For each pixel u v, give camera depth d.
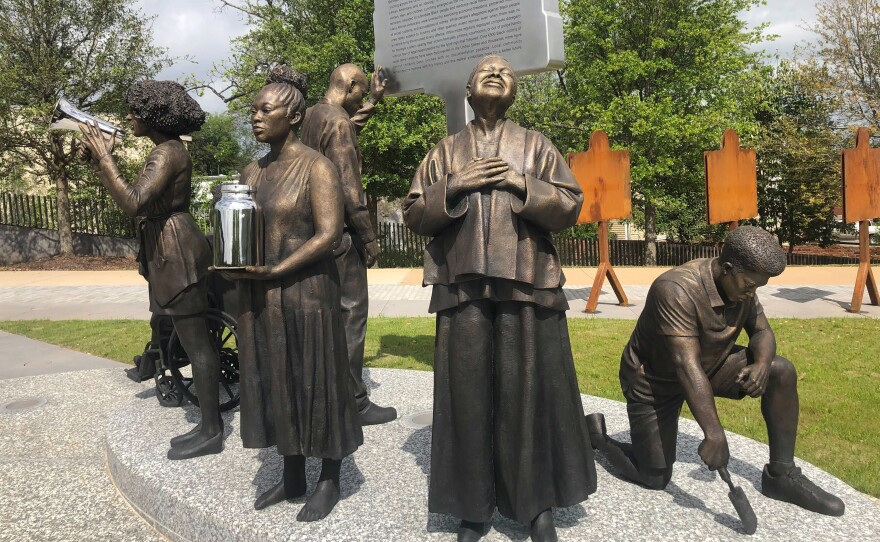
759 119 24.36
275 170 2.73
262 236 2.60
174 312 3.43
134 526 3.08
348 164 3.96
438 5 4.75
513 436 2.41
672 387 2.74
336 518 2.63
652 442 2.82
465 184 2.34
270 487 2.95
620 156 9.29
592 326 8.20
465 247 2.37
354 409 2.79
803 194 21.11
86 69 16.62
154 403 4.41
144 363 5.10
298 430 2.64
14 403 5.06
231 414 4.18
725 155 6.77
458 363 2.43
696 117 18.00
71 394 5.29
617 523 2.58
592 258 20.73
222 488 2.95
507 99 2.51
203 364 3.42
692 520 2.60
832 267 14.52
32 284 13.64
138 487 3.13
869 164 8.88
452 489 2.47
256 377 2.68
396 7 4.98
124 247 19.17
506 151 2.49
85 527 3.07
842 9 19.75
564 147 22.50
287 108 2.70
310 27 19.28
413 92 5.04
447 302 2.46
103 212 19.11
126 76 16.77
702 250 22.92
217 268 2.51
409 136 16.97
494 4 4.48
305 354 2.61
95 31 16.70
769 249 2.34
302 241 2.65
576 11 19.94
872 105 19.36
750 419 4.70
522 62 4.41
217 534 2.69
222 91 20.38
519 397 2.41
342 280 3.99
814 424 4.62
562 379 2.48
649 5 18.92
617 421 3.87
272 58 19.22
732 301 2.49
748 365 2.63
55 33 16.44
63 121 3.21
